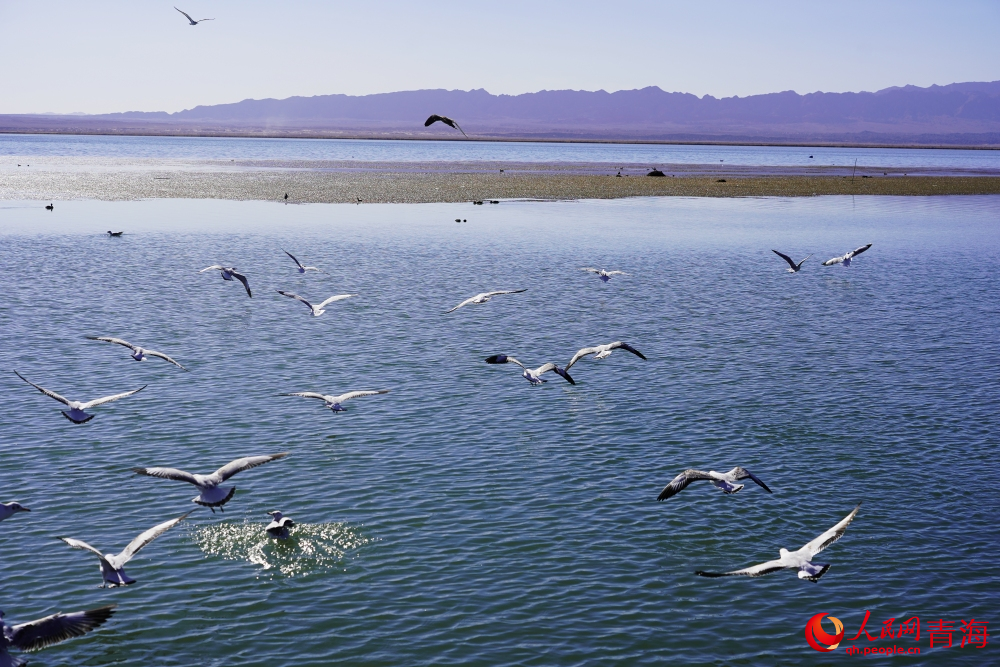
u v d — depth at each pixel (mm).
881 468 34750
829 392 43688
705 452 36062
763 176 193875
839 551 28562
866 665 22922
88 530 29266
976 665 22984
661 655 23266
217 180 153750
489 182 159750
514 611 25094
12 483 32312
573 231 100125
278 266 74250
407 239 91312
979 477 34031
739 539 29203
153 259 75938
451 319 56938
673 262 80750
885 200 146750
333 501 31469
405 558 27812
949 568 27656
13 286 63156
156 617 24719
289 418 39000
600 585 26422
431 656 23109
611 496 32031
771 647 23703
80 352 47875
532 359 48562
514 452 35812
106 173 168000
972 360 49688
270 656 23078
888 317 60250
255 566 27375
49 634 17938
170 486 32531
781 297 66375
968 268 80938
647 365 47688
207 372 45062
